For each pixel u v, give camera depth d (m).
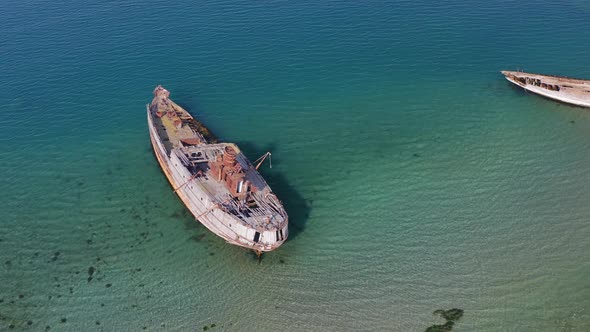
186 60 107.94
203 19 128.12
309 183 73.19
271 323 53.00
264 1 139.38
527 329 51.81
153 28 122.81
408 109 91.31
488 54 109.81
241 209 60.38
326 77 101.69
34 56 108.75
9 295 55.91
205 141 77.00
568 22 124.75
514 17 128.62
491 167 76.12
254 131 85.50
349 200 69.94
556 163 76.62
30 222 66.12
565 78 94.31
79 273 58.50
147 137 83.56
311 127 86.56
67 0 140.25
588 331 51.25
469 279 57.66
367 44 115.06
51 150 80.12
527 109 90.44
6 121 87.00
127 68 104.75
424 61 107.50
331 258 60.66
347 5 136.88
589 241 62.22
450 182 73.19
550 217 66.31
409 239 63.38
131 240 63.00
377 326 52.62
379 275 58.41
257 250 60.00
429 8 134.75
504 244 62.31
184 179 66.62
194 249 61.53
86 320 53.22
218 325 52.81
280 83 99.69
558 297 55.00
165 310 54.34
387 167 76.56
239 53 110.94
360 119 88.69
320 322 53.12
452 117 88.75
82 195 70.69
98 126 86.31
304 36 118.75
